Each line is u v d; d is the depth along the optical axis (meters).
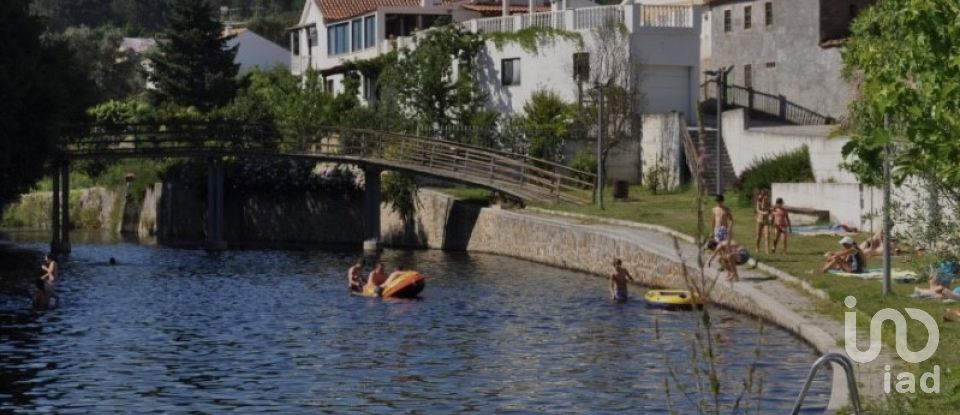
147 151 79.25
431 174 77.62
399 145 79.62
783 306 39.75
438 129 88.88
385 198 84.56
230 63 121.94
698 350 37.28
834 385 27.53
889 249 38.09
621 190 74.19
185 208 94.50
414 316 47.97
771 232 55.09
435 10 107.56
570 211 70.50
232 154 79.69
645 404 31.23
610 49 84.06
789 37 87.38
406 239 83.56
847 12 85.75
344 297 54.47
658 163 79.56
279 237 91.00
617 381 34.25
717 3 94.06
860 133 27.70
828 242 53.12
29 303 53.00
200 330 45.09
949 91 20.53
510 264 67.62
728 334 39.31
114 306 51.94
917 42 22.30
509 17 90.75
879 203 55.69
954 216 37.00
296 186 89.00
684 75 85.94
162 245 85.38
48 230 103.50
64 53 72.56
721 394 31.44
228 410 31.69
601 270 60.69
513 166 80.94
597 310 48.25
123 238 93.38
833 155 64.44
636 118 82.19
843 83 80.81
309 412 31.31
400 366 37.38
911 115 21.27
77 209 109.06
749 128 75.50
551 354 38.72
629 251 57.06
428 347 40.66
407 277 54.12
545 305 50.09
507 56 90.06
